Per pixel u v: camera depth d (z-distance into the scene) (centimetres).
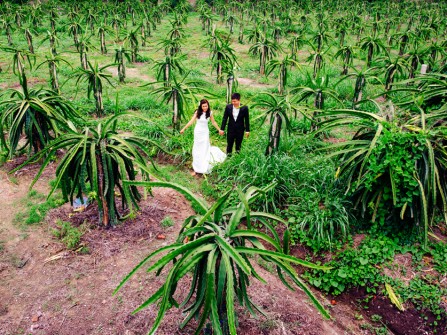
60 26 1822
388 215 422
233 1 2408
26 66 1165
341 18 1944
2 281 341
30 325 299
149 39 1758
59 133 498
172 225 429
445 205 377
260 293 345
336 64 1295
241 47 1638
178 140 608
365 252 397
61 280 345
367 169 403
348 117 429
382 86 945
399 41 1354
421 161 385
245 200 232
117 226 416
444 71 644
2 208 448
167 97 660
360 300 372
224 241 216
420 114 424
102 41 1424
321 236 416
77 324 301
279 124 526
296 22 2155
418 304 350
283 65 894
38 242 392
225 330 275
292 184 494
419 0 2812
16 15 1716
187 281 345
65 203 456
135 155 365
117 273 356
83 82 1006
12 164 545
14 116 500
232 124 564
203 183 535
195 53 1480
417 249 408
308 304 355
